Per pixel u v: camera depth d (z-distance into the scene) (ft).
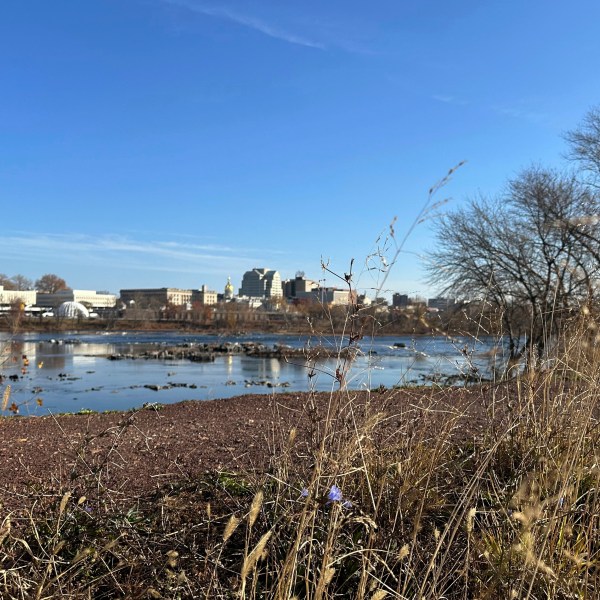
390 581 8.45
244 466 14.37
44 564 8.64
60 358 117.39
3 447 17.94
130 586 8.04
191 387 64.23
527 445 11.36
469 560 7.97
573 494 8.66
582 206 59.26
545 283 49.39
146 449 17.21
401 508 9.43
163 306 379.55
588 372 10.75
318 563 8.50
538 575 7.33
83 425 23.52
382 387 14.29
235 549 9.55
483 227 60.03
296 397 32.40
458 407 12.92
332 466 8.63
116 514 10.03
